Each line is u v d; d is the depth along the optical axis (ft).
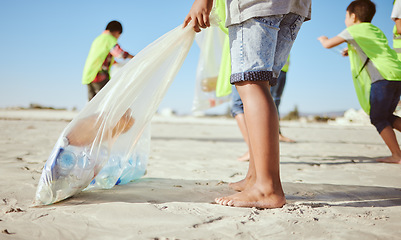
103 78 15.21
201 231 4.27
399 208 5.48
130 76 5.88
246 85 5.49
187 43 6.06
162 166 9.95
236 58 5.56
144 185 6.96
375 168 10.14
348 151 15.33
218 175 8.68
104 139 5.77
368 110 11.35
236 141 20.44
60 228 4.30
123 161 6.33
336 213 5.13
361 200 6.05
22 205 5.32
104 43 14.79
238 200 5.37
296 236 4.15
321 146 17.56
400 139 21.21
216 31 9.43
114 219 4.65
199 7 5.78
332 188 7.07
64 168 5.42
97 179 6.14
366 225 4.58
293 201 5.90
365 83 11.18
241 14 5.43
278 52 5.91
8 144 14.16
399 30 10.27
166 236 4.09
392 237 4.14
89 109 5.75
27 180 6.96
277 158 5.43
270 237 4.11
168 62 6.11
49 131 22.85
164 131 28.78
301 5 5.86
